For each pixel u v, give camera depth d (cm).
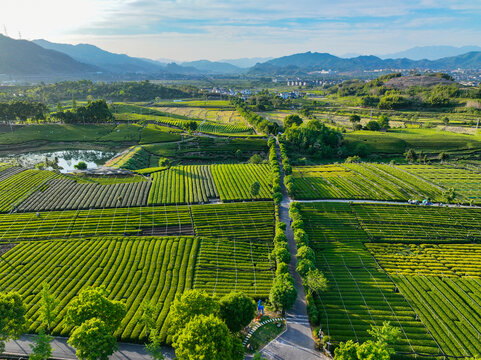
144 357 6675
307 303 8156
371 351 5525
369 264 10175
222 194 14788
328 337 6919
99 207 13188
